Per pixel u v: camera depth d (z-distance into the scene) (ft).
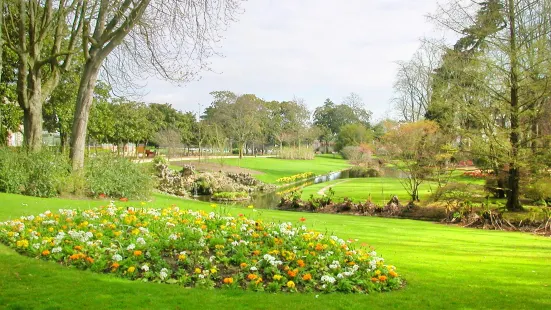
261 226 28.17
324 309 17.54
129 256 22.36
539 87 58.95
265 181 143.23
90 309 16.57
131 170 58.95
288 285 20.03
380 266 23.41
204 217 30.78
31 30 56.59
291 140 288.51
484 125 63.10
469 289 21.68
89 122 107.45
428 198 70.54
